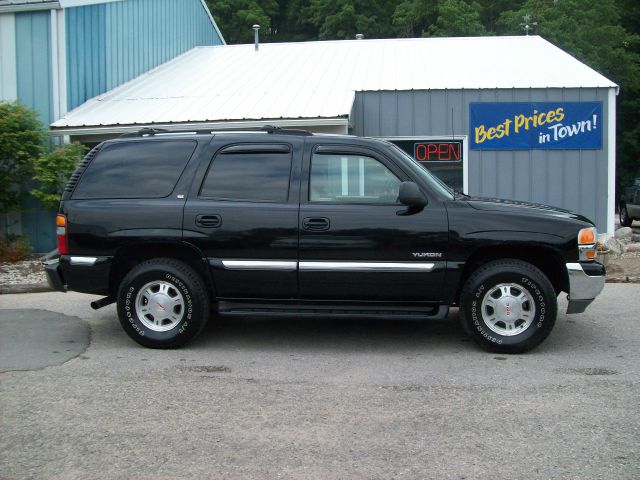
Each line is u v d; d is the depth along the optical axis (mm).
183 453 4152
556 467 3920
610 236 13867
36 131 12398
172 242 6414
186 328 6473
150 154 6680
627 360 6113
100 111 13680
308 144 6488
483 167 13953
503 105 13797
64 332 7336
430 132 13906
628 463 3961
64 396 5211
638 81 35406
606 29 33844
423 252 6172
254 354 6430
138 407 4957
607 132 13812
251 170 6500
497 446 4219
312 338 7051
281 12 46344
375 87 14148
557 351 6441
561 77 14492
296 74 16281
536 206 6562
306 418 4719
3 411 4891
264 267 6309
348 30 40188
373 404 4992
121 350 6582
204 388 5391
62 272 6676
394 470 3900
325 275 6262
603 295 9203
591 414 4742
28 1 13242
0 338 7070
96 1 14570
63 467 3975
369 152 6379
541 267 6621
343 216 6230
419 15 36812
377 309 6379
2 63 13578
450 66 16125
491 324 6305
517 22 33438
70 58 13758
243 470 3918
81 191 6648
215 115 12945
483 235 6141
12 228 13375
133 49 16500
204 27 22203
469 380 5555
